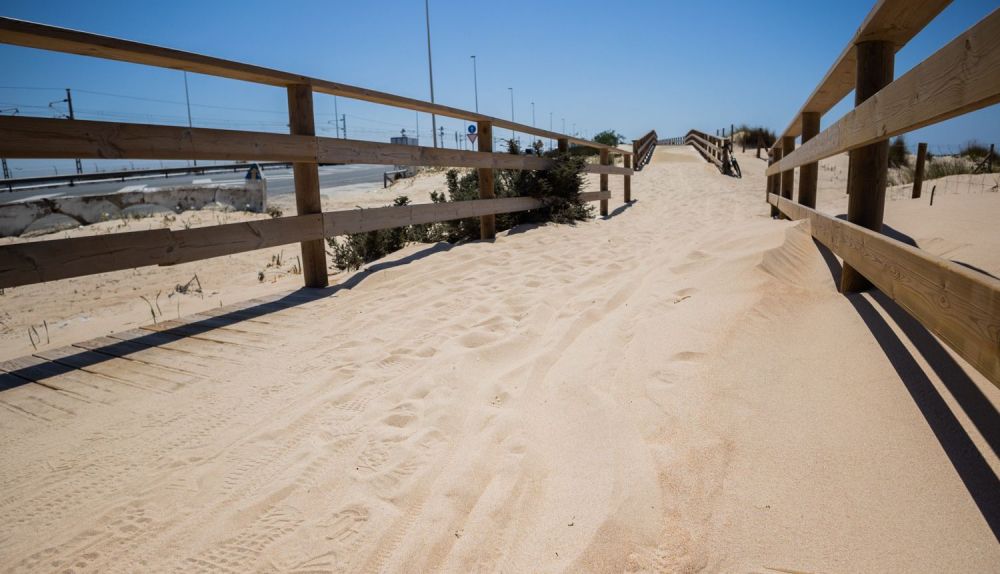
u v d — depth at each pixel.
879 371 1.87
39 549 1.69
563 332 3.26
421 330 3.61
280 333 3.68
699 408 2.03
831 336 2.27
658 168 21.31
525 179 8.63
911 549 1.22
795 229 4.14
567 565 1.44
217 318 4.08
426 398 2.60
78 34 3.16
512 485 1.85
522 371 2.79
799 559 1.29
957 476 1.34
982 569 1.12
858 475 1.47
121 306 5.66
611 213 10.82
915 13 2.27
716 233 5.46
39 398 2.72
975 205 4.04
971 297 1.24
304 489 1.95
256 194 12.34
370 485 1.96
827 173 17.39
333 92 4.98
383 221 5.52
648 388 2.30
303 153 4.60
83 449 2.24
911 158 17.30
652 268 4.57
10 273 2.99
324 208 13.34
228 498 1.91
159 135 3.54
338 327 3.77
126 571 1.60
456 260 5.67
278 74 4.43
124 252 3.46
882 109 2.07
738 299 3.00
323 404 2.58
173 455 2.19
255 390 2.78
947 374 1.69
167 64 3.81
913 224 3.77
